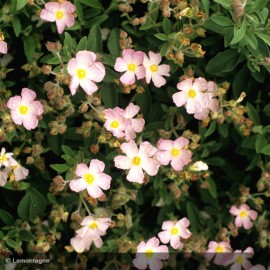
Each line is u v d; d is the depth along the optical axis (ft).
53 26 3.22
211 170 3.51
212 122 3.20
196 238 3.39
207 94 3.08
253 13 3.00
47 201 3.35
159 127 3.27
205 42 3.18
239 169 3.50
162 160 3.12
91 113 3.17
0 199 3.42
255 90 3.28
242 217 3.38
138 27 3.24
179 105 3.09
